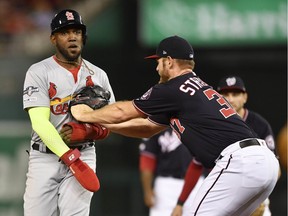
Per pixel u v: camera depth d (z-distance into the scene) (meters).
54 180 19.55
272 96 46.16
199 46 45.59
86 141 19.78
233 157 18.78
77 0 53.84
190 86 19.39
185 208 27.19
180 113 19.38
